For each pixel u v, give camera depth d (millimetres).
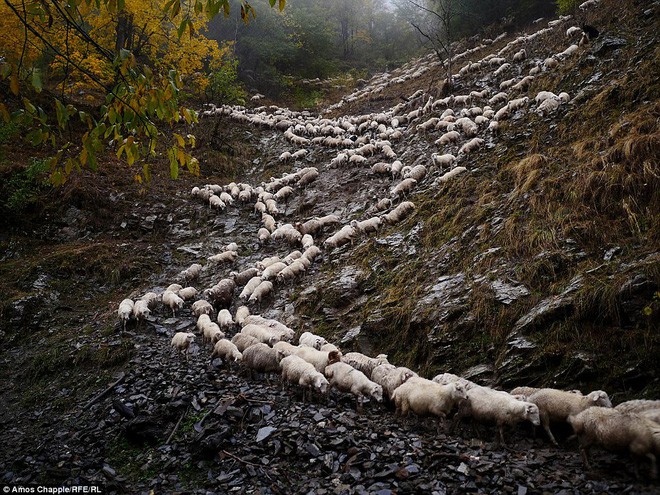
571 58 15508
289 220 15594
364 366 7438
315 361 7602
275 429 6055
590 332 6316
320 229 13930
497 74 19453
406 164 15680
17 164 15953
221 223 16125
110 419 7352
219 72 26188
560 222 8203
